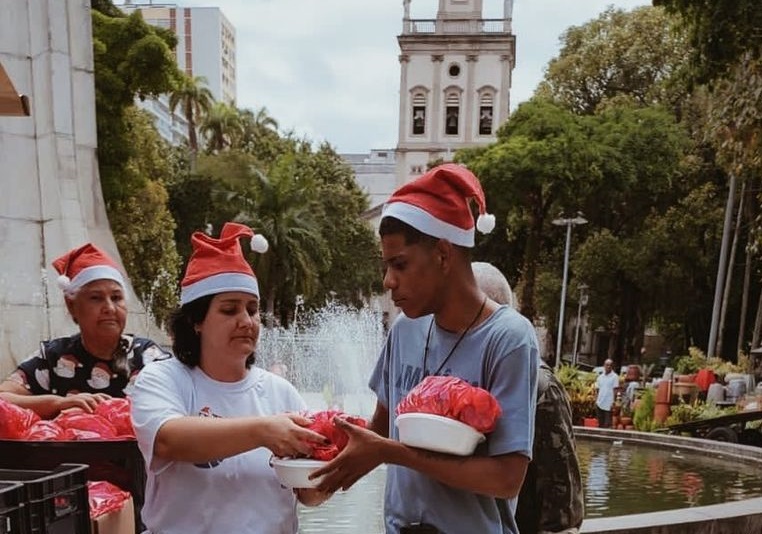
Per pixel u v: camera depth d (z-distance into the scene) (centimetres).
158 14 8950
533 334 189
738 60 1143
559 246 2970
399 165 5231
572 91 3173
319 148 4416
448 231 185
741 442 1055
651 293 2692
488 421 173
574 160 2512
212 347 214
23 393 313
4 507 175
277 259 3250
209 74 8931
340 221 4016
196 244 219
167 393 208
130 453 244
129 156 2011
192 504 205
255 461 211
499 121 5150
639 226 2805
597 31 3159
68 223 746
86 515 204
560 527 222
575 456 226
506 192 2608
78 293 314
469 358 189
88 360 319
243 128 4062
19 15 750
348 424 177
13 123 736
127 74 1925
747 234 2342
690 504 629
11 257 717
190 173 3262
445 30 5191
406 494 195
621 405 1462
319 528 483
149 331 768
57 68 766
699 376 1468
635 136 2583
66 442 240
